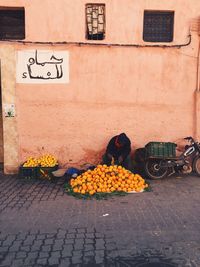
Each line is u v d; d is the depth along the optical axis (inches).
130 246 172.1
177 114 336.2
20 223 204.4
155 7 323.9
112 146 312.2
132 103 331.9
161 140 337.1
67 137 332.5
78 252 165.9
